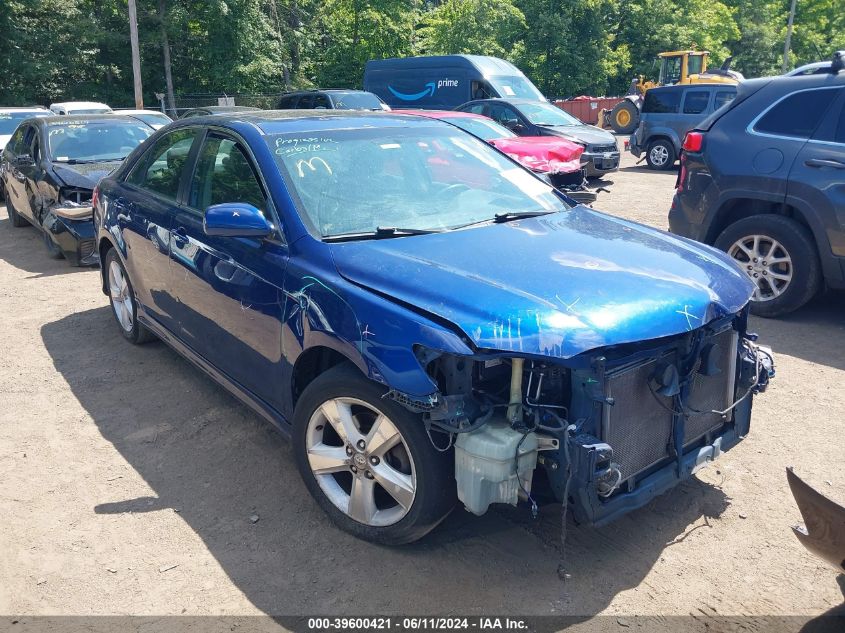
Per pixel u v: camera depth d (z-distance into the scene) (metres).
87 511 3.47
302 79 36.16
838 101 5.61
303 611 2.79
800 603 2.79
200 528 3.32
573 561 3.04
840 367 5.04
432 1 47.19
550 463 2.71
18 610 2.83
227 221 3.33
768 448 3.94
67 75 31.53
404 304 2.83
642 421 2.88
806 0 57.09
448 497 2.86
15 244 9.65
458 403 2.68
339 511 3.21
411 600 2.82
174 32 30.67
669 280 3.00
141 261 4.81
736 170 6.05
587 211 4.12
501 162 4.38
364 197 3.65
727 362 3.25
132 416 4.47
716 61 50.41
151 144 5.12
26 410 4.57
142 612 2.80
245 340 3.69
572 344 2.57
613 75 42.38
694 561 3.03
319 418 3.21
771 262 5.97
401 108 19.77
